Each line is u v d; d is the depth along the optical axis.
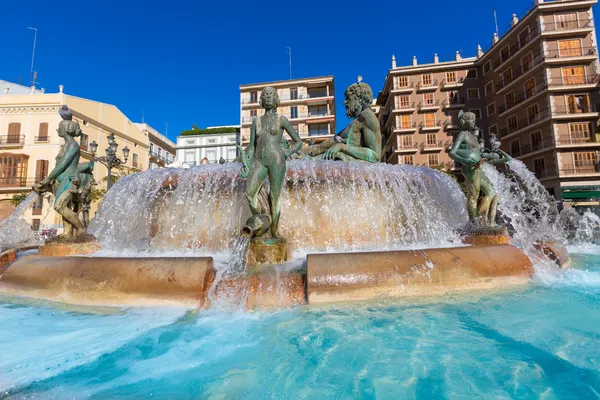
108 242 5.78
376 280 3.27
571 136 32.31
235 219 5.41
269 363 2.15
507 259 3.85
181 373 2.04
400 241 5.82
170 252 5.30
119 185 6.16
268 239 3.87
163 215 5.72
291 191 5.56
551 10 33.78
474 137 5.30
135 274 3.28
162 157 58.00
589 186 30.97
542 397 1.67
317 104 52.56
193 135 65.06
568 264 5.06
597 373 1.87
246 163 4.34
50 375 2.02
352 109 8.16
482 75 44.47
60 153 5.09
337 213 5.60
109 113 42.12
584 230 11.20
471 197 5.18
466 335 2.45
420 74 47.16
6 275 3.81
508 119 39.22
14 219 5.45
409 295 3.32
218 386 1.90
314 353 2.24
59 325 2.80
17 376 2.01
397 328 2.61
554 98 33.06
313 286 3.15
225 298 3.14
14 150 35.09
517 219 7.07
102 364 2.16
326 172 5.57
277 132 4.24
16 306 3.31
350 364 2.08
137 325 2.79
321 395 1.76
